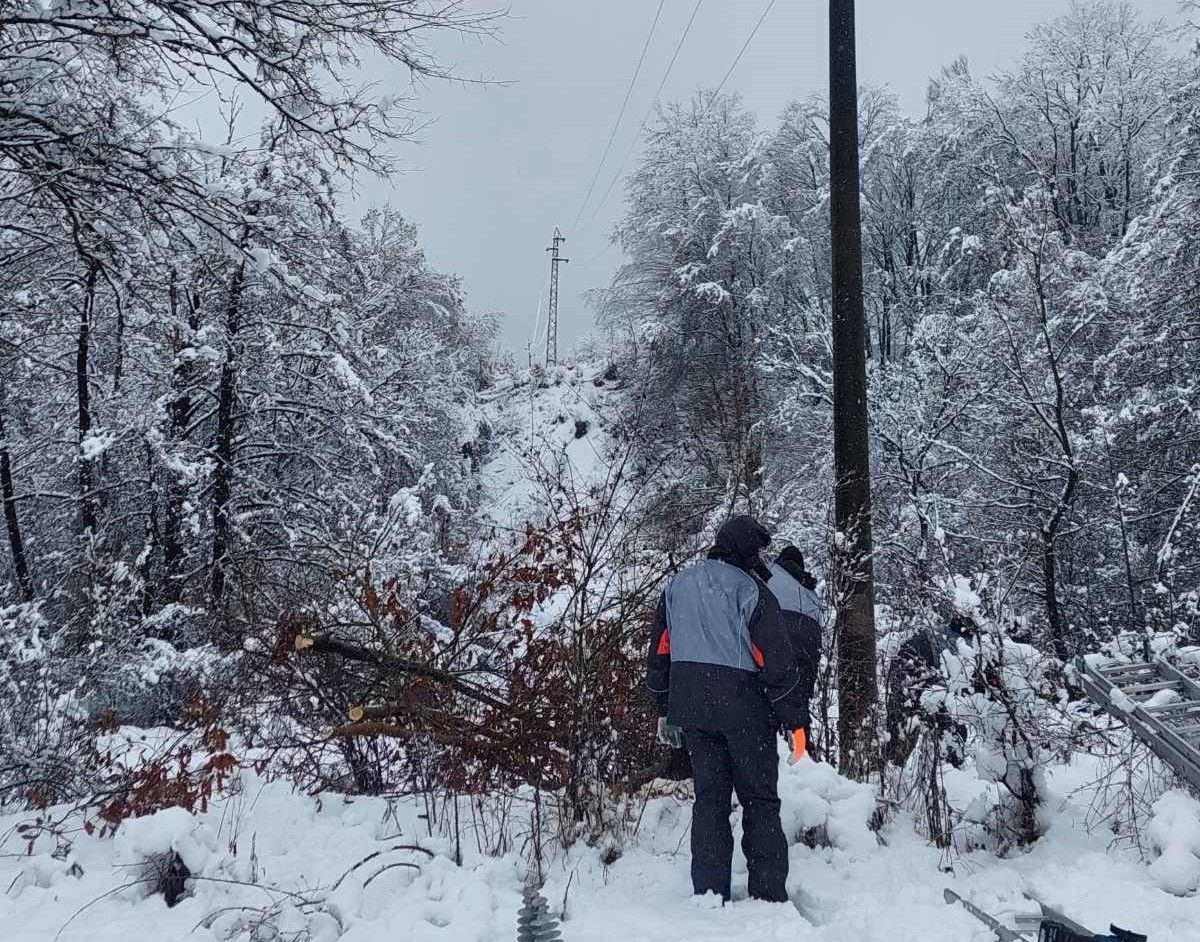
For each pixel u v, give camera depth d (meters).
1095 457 14.20
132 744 5.57
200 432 15.16
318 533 8.30
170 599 12.62
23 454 13.99
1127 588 13.55
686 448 8.13
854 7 6.80
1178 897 3.62
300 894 3.70
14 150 7.80
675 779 5.08
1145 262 15.36
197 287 13.41
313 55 8.27
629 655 5.12
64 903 3.84
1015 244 14.25
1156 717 4.13
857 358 6.46
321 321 13.88
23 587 12.07
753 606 3.90
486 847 4.35
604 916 3.65
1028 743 4.30
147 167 7.86
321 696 5.25
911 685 4.68
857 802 4.34
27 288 12.23
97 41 7.93
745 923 3.54
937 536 4.86
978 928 3.36
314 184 11.22
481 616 5.19
